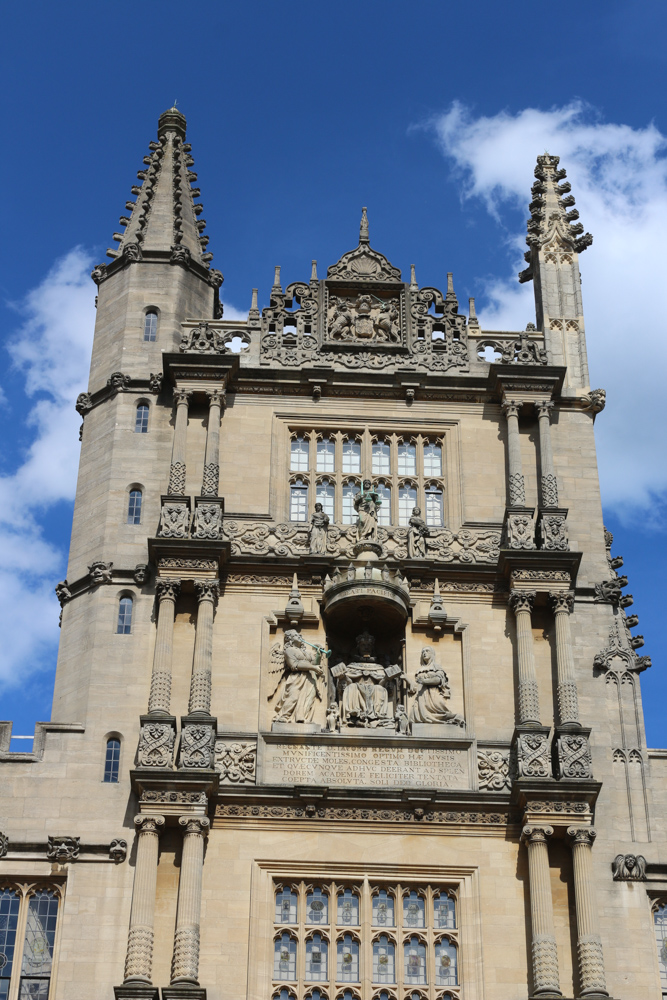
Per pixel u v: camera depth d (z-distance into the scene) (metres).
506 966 43.50
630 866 45.03
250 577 49.59
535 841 44.56
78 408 53.84
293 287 55.62
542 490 51.38
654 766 47.00
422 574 49.84
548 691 47.94
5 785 45.56
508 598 49.41
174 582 48.59
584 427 53.50
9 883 44.38
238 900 44.09
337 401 53.62
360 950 43.75
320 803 45.44
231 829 45.09
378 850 45.03
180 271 55.91
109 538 50.22
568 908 44.34
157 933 43.44
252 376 53.47
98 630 48.47
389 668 48.19
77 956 43.16
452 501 51.91
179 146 60.09
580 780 45.16
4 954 43.41
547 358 54.31
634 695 48.19
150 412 52.81
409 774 46.16
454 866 44.91
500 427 53.28
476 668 48.44
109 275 56.69
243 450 52.31
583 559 50.66
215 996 42.66
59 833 44.88
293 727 46.84
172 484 50.59
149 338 54.44
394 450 53.16
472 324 55.25
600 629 49.31
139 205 58.09
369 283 55.50
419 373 53.53
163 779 44.72
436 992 43.25
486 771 46.25
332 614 49.00
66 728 46.59
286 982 43.25
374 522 50.38
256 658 48.19
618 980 43.62
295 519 51.69
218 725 46.91
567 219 57.94
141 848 43.91
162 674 46.97
